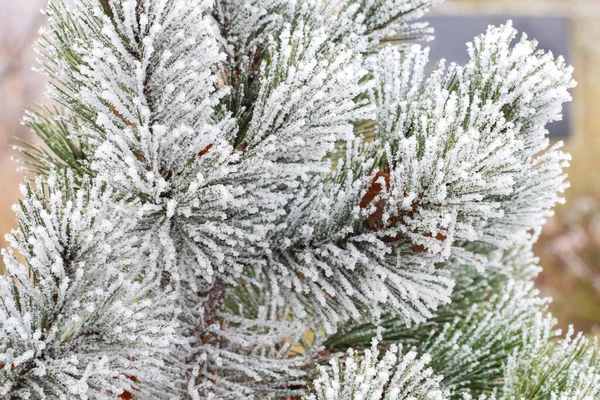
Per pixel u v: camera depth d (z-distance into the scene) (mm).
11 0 4500
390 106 1104
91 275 1016
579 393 1093
